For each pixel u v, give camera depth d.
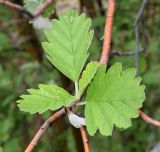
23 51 0.95
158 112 0.83
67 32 0.29
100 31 0.63
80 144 0.81
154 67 0.79
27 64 0.89
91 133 0.25
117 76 0.26
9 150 0.90
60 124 0.94
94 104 0.26
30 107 0.26
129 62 0.57
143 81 0.75
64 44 0.29
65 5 0.78
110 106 0.26
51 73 0.86
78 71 0.28
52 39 0.29
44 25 0.39
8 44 0.92
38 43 0.93
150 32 0.80
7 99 0.89
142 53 0.59
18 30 0.93
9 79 0.94
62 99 0.26
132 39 0.77
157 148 0.71
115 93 0.26
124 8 0.70
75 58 0.28
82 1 0.75
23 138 0.95
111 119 0.25
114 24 0.74
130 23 0.74
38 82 0.87
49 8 0.39
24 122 0.94
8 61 0.99
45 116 0.80
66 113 0.26
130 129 0.88
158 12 0.81
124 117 0.25
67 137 0.94
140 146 0.91
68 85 0.75
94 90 0.26
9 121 0.91
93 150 0.93
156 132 0.90
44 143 0.96
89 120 0.25
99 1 0.74
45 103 0.26
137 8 0.73
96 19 0.67
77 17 0.30
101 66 0.27
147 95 0.82
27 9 0.39
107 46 0.30
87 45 0.29
